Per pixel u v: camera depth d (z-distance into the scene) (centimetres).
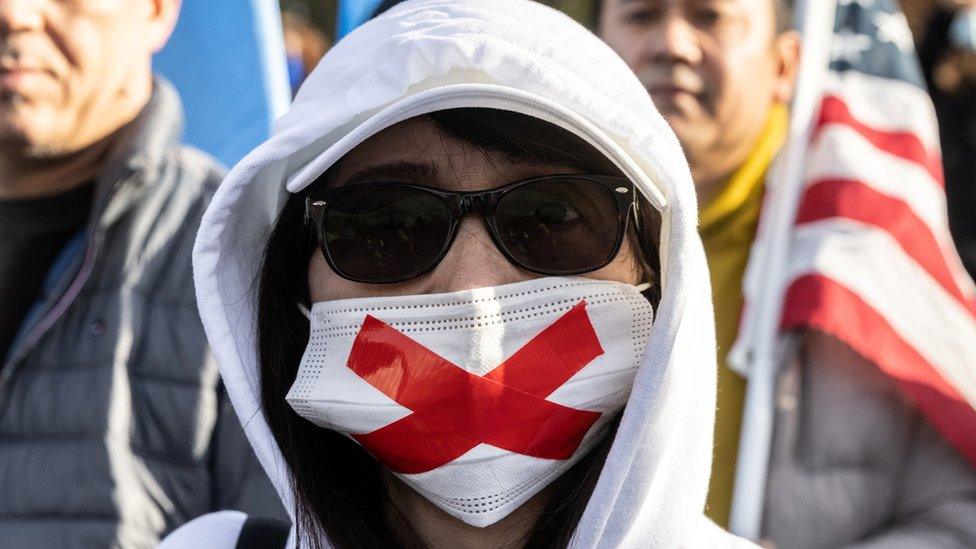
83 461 235
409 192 157
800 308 257
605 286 159
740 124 286
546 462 157
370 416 157
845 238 275
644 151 152
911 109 310
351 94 157
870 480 245
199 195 267
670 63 282
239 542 174
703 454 161
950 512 240
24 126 261
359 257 159
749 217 287
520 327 156
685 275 150
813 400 251
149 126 269
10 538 233
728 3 285
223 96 327
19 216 268
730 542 164
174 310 249
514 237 156
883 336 256
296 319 173
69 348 247
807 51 296
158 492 236
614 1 296
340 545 167
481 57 151
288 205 170
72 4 263
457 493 156
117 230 256
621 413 162
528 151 154
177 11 298
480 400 154
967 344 268
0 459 241
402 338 157
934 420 245
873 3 329
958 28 397
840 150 296
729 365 265
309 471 168
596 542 152
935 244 286
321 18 803
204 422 240
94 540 230
